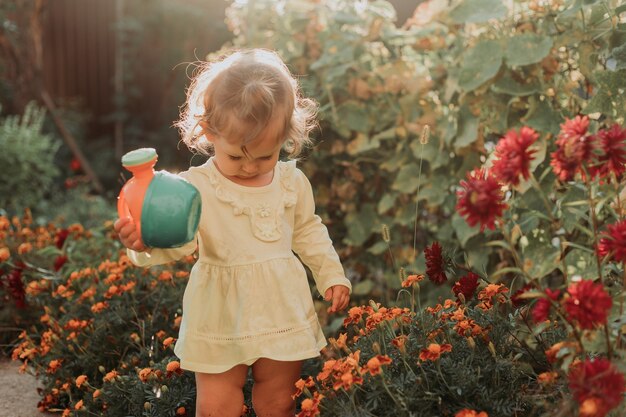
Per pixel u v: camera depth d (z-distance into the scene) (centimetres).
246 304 183
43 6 789
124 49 1008
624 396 154
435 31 319
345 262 360
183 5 997
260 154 179
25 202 629
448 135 303
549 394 170
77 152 783
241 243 188
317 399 163
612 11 248
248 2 403
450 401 171
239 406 189
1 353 318
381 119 343
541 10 273
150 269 287
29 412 250
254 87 173
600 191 209
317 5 366
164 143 980
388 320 191
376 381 166
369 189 356
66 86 986
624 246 156
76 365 252
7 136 643
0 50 777
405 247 340
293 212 201
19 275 297
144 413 203
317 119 347
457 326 182
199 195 172
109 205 696
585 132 158
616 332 158
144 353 238
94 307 250
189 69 988
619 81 232
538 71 271
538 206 261
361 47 351
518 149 153
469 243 294
